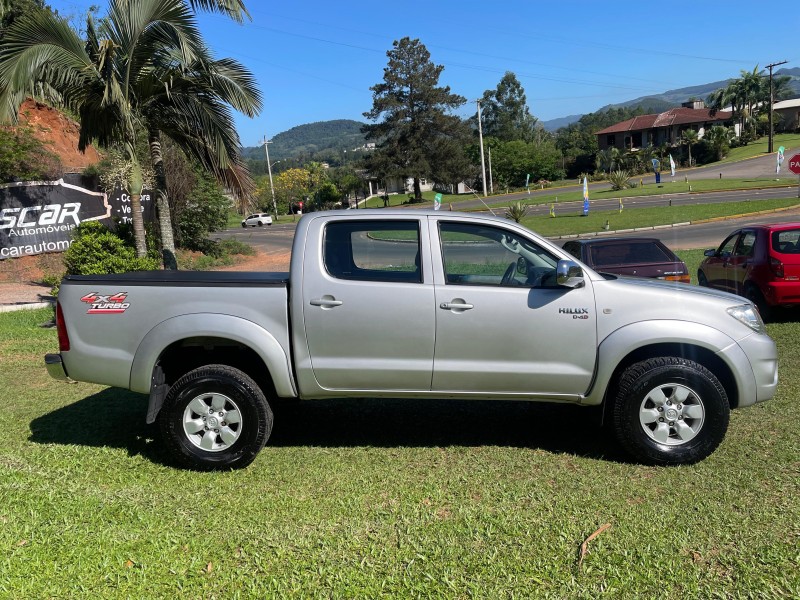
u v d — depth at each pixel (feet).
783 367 22.03
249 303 15.08
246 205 42.60
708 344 14.66
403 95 235.20
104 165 62.59
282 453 16.14
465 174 241.55
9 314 39.45
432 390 15.19
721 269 33.01
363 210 15.67
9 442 16.99
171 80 35.68
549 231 93.81
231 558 11.21
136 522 12.48
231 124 39.04
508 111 358.02
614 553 11.04
